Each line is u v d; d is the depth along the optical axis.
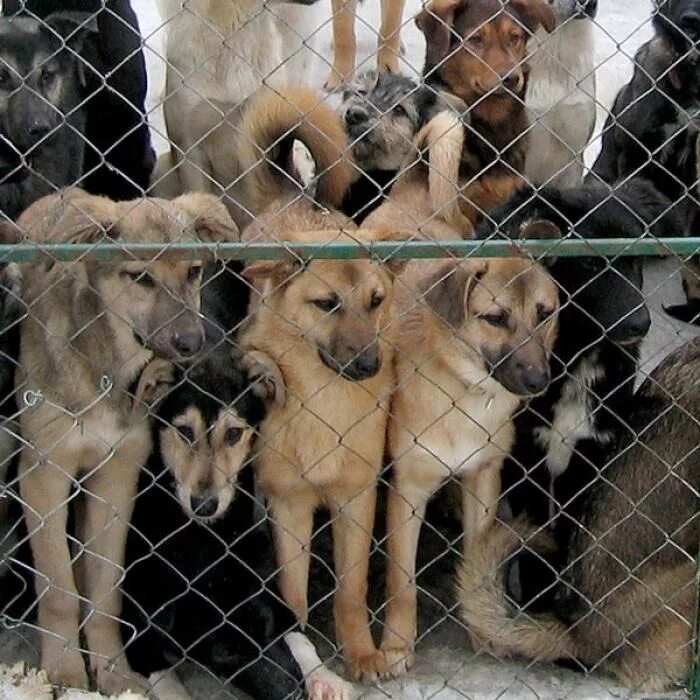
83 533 2.36
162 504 2.31
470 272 2.24
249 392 2.27
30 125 2.75
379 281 2.30
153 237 2.23
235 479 2.28
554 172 3.34
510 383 2.25
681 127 3.20
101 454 2.26
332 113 2.72
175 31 3.13
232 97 3.14
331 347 2.27
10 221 2.30
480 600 2.33
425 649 2.39
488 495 2.43
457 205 2.70
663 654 2.31
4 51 2.81
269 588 2.37
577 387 2.43
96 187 3.12
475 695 2.27
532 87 3.25
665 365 2.47
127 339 2.23
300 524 2.41
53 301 2.23
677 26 3.12
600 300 2.38
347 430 2.28
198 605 2.30
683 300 3.24
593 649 2.33
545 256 2.17
